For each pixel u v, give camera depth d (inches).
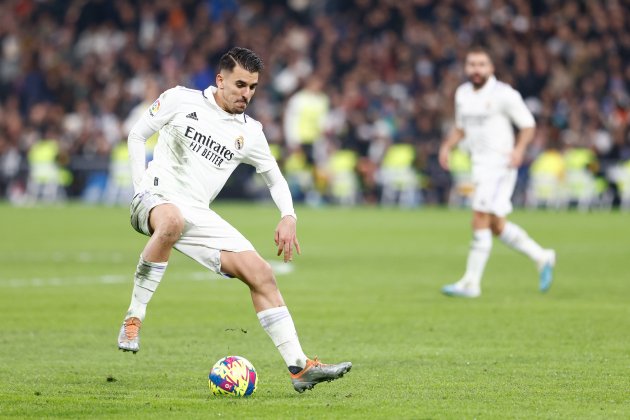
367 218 3041.3
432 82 3668.8
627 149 3503.9
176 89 866.1
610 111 3587.6
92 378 891.4
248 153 865.5
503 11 3850.9
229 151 859.4
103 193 3784.5
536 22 3804.1
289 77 3809.1
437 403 783.7
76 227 2628.0
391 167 3585.1
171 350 1042.1
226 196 3742.6
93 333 1140.5
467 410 756.6
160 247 839.1
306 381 809.5
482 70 1459.2
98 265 1828.2
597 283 1615.4
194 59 3846.0
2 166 3804.1
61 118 3855.8
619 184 3538.4
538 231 2596.0
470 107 1472.7
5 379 884.6
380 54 3814.0
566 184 3503.9
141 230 876.0
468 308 1337.4
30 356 1003.9
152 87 3474.4
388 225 2783.0
